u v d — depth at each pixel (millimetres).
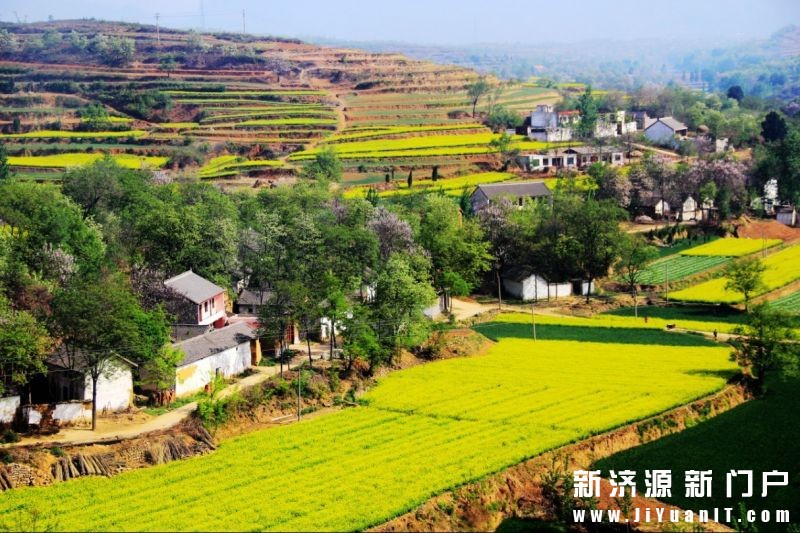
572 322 153875
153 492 85500
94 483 87625
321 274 132375
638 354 132125
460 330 142375
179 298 124750
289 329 131500
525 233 176250
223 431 101875
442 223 164125
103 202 166875
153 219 141625
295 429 102000
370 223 154625
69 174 172875
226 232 143250
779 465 95312
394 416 106188
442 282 155250
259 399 108562
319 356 127125
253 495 84625
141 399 108688
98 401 103438
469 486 87188
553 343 139125
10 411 97125
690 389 114688
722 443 101625
